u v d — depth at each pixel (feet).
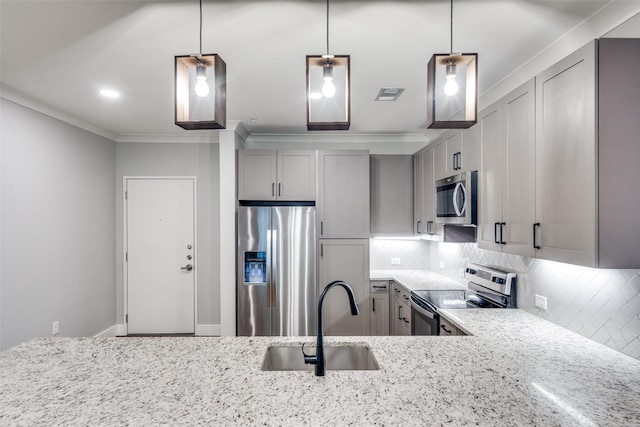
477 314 7.41
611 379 4.20
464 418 3.29
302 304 11.75
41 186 10.08
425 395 3.71
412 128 13.00
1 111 8.78
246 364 4.52
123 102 9.93
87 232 12.17
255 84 8.58
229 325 12.04
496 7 5.47
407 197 13.29
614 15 5.37
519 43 6.59
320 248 12.30
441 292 9.80
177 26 5.99
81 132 11.89
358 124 12.40
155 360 4.65
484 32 6.21
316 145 14.08
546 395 3.76
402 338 5.57
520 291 7.86
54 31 6.13
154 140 14.06
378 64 7.48
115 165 13.94
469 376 4.18
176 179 14.14
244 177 12.44
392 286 12.38
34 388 3.87
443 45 6.67
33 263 9.77
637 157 4.66
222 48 6.76
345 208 12.38
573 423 3.23
